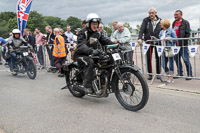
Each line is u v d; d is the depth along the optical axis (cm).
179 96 456
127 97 412
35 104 439
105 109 398
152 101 432
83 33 409
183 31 594
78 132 308
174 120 338
